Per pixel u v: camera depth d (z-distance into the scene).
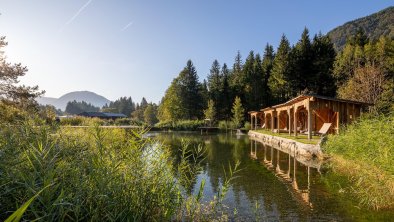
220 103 48.38
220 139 23.94
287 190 6.58
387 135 6.51
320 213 4.94
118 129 6.56
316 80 38.41
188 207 4.65
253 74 46.28
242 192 6.45
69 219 2.90
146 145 4.70
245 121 42.53
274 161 11.18
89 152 3.71
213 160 11.55
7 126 3.98
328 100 14.29
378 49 32.84
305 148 12.35
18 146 3.37
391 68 28.91
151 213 3.63
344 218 4.66
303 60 39.53
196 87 54.25
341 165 8.77
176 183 4.73
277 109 22.78
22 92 13.12
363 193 5.99
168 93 52.75
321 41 40.81
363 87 24.25
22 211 1.39
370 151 6.66
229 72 61.06
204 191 6.56
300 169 9.25
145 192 3.64
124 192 3.35
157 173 4.21
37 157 2.91
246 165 10.27
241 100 47.47
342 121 14.41
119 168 3.56
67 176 3.11
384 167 5.70
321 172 8.59
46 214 2.43
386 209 5.04
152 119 66.19
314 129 20.75
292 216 4.84
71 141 4.01
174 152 13.97
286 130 25.94
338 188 6.61
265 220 4.68
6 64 12.93
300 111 25.22
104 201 3.01
